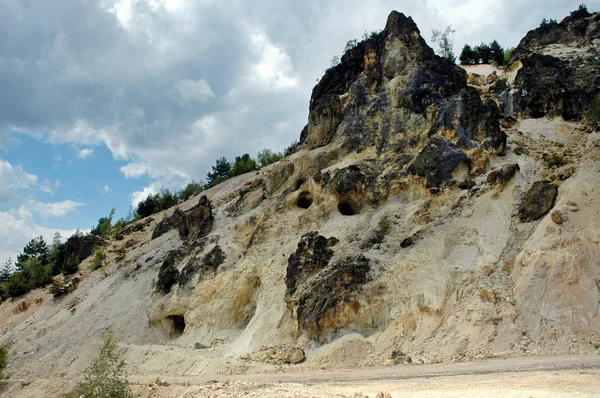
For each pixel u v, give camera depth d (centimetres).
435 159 3169
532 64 3881
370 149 3812
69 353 3584
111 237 6912
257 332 2822
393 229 2991
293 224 3609
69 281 5584
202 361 2608
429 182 3105
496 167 3042
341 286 2564
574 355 1666
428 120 3550
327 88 5081
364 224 3158
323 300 2552
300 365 2272
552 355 1711
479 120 3288
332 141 4378
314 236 3017
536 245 2272
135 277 4625
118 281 4759
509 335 1927
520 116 3716
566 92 3491
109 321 4012
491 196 2806
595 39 4081
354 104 4216
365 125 3978
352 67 4897
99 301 4531
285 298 2856
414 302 2369
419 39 4234
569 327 1855
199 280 3675
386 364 1981
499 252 2420
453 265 2467
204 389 1866
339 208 3534
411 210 3058
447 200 2973
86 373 2964
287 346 2552
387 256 2769
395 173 3359
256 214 4034
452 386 1358
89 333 3928
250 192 4819
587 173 2583
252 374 2217
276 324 2792
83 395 2184
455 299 2272
